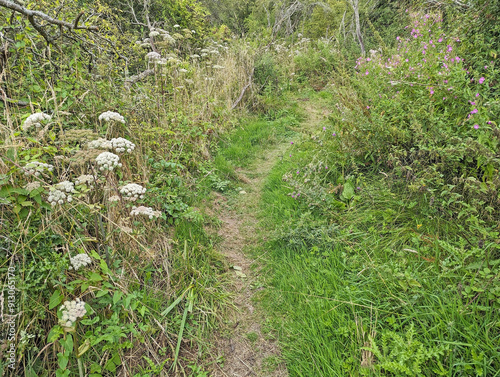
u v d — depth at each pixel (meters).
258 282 2.58
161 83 4.14
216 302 2.36
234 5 13.75
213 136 5.00
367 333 1.81
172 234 2.82
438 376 1.51
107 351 1.79
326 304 2.09
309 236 2.72
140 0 6.77
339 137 3.62
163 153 3.52
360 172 3.36
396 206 2.72
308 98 7.37
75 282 1.69
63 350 1.62
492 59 3.19
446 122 2.86
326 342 1.88
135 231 2.21
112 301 1.90
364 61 5.54
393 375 1.58
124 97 3.38
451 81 2.88
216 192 3.90
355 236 2.60
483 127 2.26
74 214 2.08
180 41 6.64
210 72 6.33
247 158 4.79
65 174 2.24
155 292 2.26
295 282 2.38
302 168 3.72
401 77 3.49
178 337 2.03
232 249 3.00
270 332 2.16
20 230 1.71
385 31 8.45
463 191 2.31
